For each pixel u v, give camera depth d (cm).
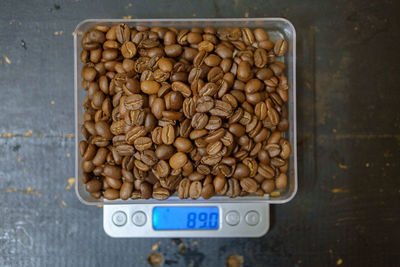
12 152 34
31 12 34
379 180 34
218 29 32
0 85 34
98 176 31
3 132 34
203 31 31
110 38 31
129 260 34
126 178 30
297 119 34
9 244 33
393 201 34
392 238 34
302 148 34
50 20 34
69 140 34
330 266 34
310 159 34
